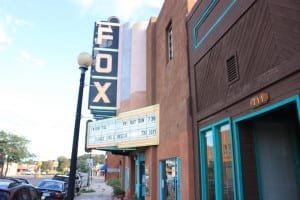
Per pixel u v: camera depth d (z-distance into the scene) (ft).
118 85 74.64
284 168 26.89
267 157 27.14
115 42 76.64
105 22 77.97
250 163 26.84
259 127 27.73
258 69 24.62
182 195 38.63
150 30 65.41
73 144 31.45
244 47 26.81
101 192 109.81
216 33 32.22
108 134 63.52
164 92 51.19
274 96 22.52
